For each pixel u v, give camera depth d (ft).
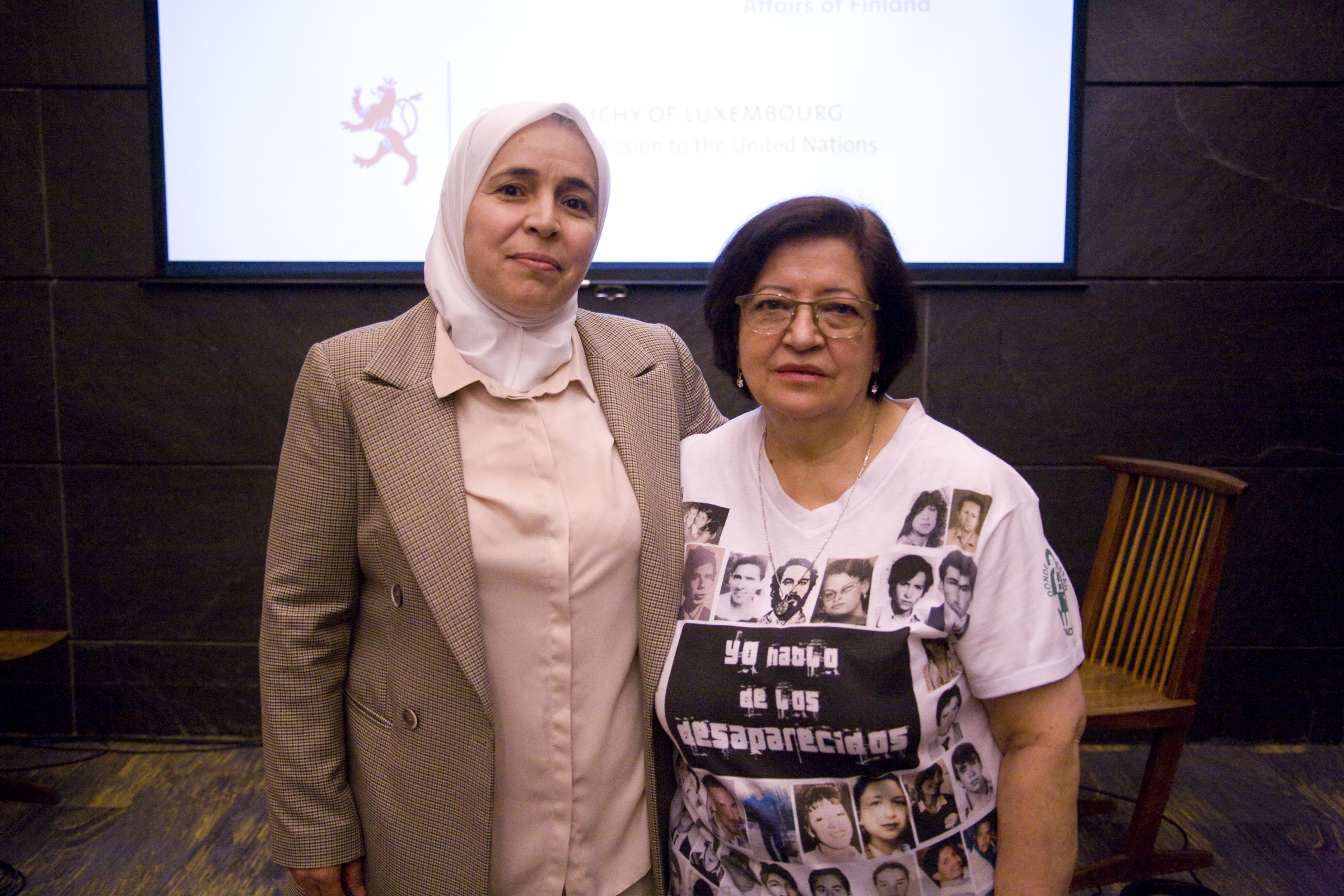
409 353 3.42
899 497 3.11
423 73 7.94
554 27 7.88
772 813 3.01
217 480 8.41
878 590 3.00
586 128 3.43
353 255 8.15
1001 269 8.08
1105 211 8.10
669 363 4.00
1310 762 8.16
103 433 8.38
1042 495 8.39
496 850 3.43
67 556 8.49
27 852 6.75
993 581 2.98
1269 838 6.91
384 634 3.40
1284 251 8.10
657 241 8.14
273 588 3.37
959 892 3.01
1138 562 8.35
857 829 2.96
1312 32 7.88
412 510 3.18
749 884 3.13
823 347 3.05
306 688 3.39
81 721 8.63
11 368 8.33
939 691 2.96
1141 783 7.57
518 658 3.34
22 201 8.17
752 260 3.18
